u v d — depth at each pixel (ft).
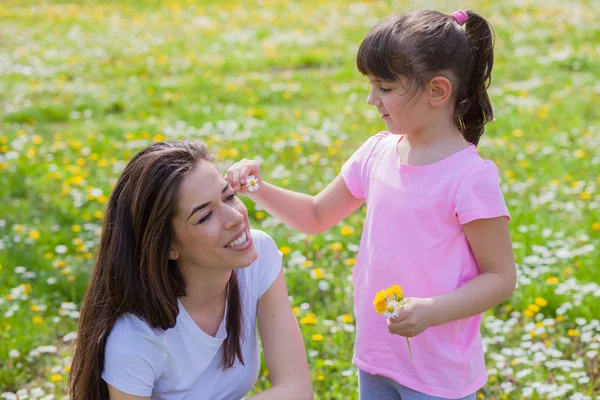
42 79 31.01
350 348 11.72
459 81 7.12
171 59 35.17
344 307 12.96
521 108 25.66
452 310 6.87
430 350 7.28
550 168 19.60
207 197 6.58
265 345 7.68
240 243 6.76
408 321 6.70
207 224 6.60
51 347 11.77
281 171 19.26
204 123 24.61
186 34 41.42
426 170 7.16
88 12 47.52
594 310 12.57
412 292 7.28
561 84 29.07
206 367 7.21
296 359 7.61
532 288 13.07
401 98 7.03
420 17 7.11
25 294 13.41
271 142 22.09
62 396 10.75
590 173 19.21
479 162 7.07
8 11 46.60
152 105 27.22
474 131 7.57
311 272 13.69
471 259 7.20
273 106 27.50
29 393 11.02
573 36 37.83
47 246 15.61
